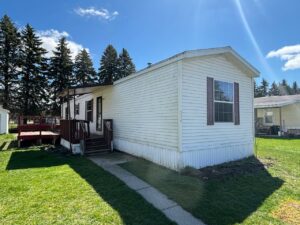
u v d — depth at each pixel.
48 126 13.11
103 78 39.44
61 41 32.97
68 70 32.94
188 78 6.36
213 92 7.08
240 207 3.94
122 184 5.06
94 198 4.21
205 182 5.30
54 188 4.74
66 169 6.46
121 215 3.55
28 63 28.34
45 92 29.94
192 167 6.17
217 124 7.17
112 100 10.59
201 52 6.41
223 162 7.29
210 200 4.23
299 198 4.39
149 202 4.10
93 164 7.16
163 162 6.79
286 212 3.76
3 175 5.79
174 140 6.32
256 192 4.70
